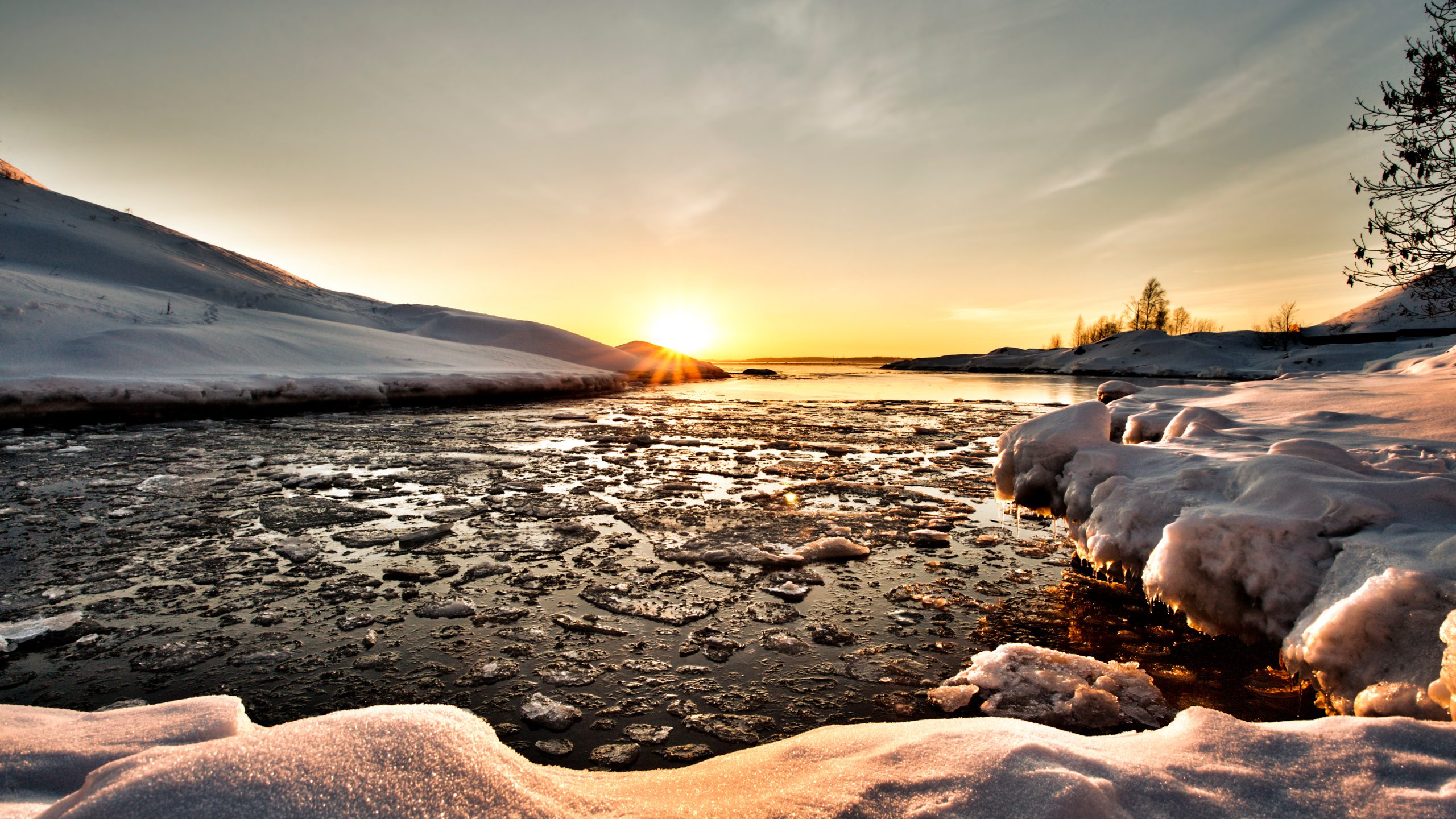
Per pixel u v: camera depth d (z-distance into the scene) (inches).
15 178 1721.2
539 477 338.3
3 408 511.8
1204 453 177.0
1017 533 232.4
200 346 841.5
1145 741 62.8
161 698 118.4
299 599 167.9
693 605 165.2
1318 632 93.5
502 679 126.7
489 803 45.8
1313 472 133.3
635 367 2060.8
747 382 1715.1
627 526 241.1
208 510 259.3
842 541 211.0
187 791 40.2
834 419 675.4
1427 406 228.4
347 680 125.8
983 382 1628.9
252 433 512.7
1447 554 92.5
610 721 111.1
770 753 66.2
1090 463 186.2
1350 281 217.5
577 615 158.6
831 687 122.9
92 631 147.8
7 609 160.9
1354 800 48.1
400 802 43.0
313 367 926.4
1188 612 126.9
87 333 824.3
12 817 47.3
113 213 1808.6
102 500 274.4
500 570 190.9
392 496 290.8
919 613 159.3
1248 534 119.7
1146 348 2341.3
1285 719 104.6
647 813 49.3
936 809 47.8
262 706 115.6
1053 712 108.3
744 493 300.8
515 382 1040.2
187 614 158.2
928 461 398.3
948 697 115.2
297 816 39.7
